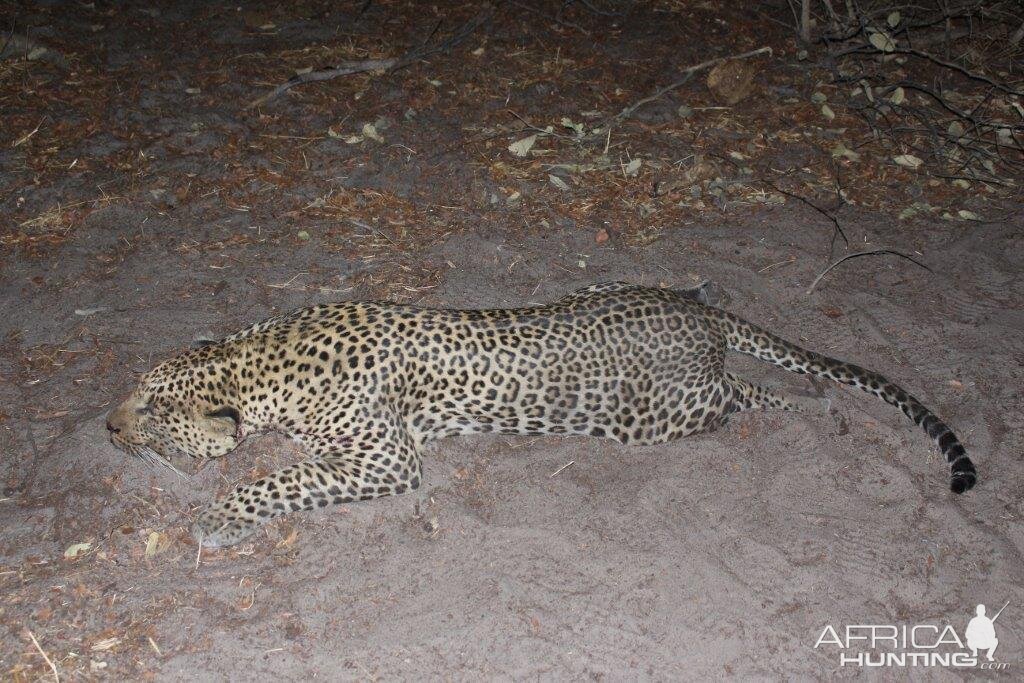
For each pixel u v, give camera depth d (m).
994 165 4.89
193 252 4.27
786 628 3.37
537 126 4.93
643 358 3.64
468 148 4.78
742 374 3.96
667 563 3.45
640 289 3.76
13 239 4.29
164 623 3.30
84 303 4.07
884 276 4.31
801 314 4.15
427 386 3.58
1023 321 4.16
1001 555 3.52
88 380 3.84
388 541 3.48
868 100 5.17
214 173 4.59
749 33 5.66
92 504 3.51
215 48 5.30
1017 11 5.72
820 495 3.63
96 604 3.33
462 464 3.66
